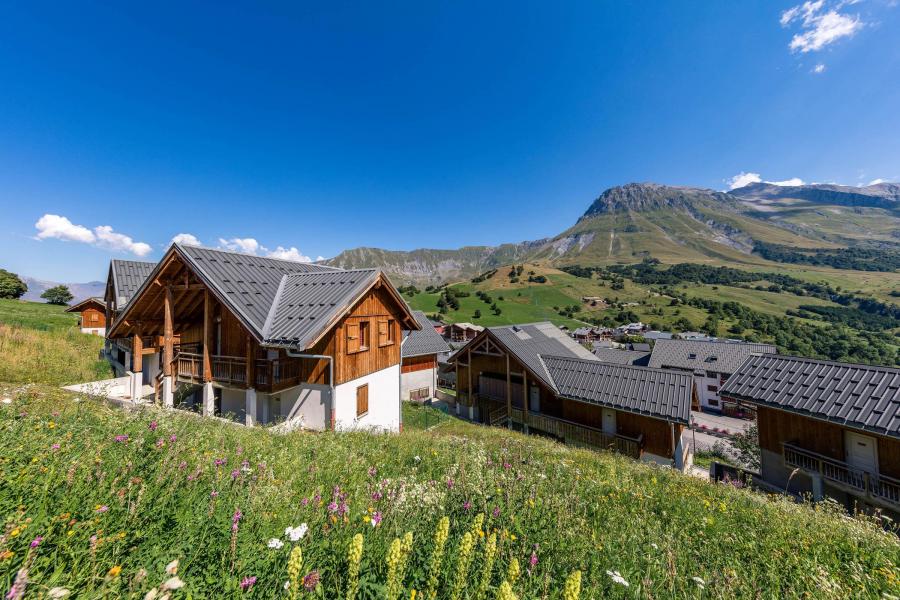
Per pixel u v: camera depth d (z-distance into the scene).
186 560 2.76
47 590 2.20
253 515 3.52
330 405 12.71
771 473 16.20
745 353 51.31
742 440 24.06
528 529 4.20
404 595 2.66
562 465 8.06
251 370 12.29
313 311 11.77
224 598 2.48
